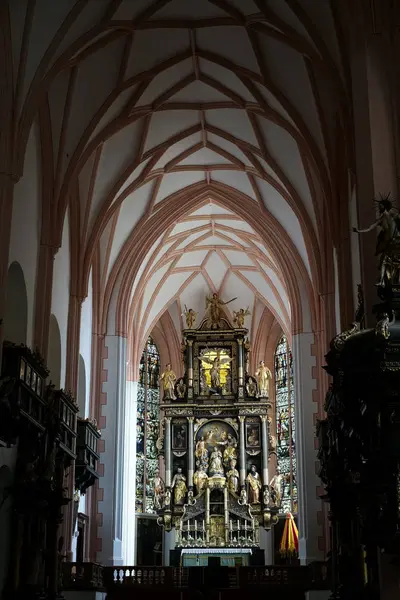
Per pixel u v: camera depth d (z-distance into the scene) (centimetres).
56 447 2219
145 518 3969
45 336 2322
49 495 2080
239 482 3800
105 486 3112
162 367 4391
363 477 1321
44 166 2411
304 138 2506
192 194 3381
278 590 2769
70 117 2452
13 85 2023
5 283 1909
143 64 2536
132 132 2861
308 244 2980
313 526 2962
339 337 1334
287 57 2369
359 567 1914
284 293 3978
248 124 2884
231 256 4047
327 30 2081
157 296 4116
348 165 2031
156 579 2812
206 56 2559
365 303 1491
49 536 2166
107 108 2547
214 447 3888
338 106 2267
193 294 4300
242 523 3728
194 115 2919
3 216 1953
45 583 2120
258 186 3222
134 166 2964
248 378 3991
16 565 1953
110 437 3167
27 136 2052
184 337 4084
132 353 3888
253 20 2286
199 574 2802
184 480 3822
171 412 3925
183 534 3719
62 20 2072
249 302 4297
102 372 3244
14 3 1975
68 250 2781
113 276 3331
